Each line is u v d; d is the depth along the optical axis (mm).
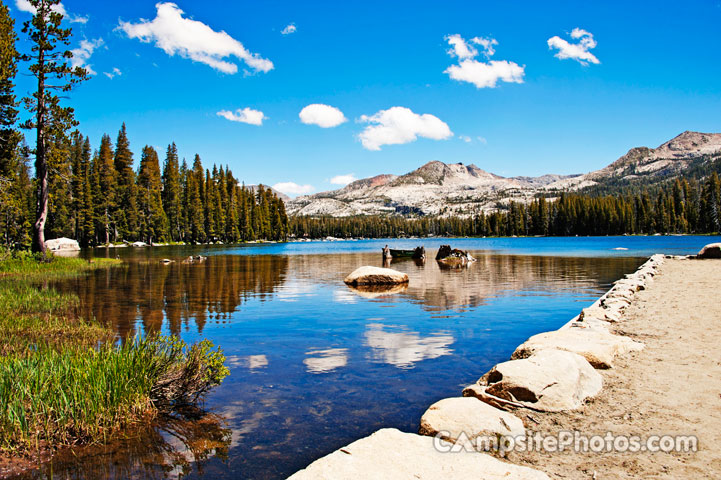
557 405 4770
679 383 5289
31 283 20844
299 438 4887
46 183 31359
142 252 57906
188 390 6156
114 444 4840
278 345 9125
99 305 14609
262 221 118000
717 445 3717
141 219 81438
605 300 11797
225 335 10109
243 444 4777
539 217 153875
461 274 25641
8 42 28688
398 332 10312
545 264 32750
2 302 13836
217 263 37688
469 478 3188
